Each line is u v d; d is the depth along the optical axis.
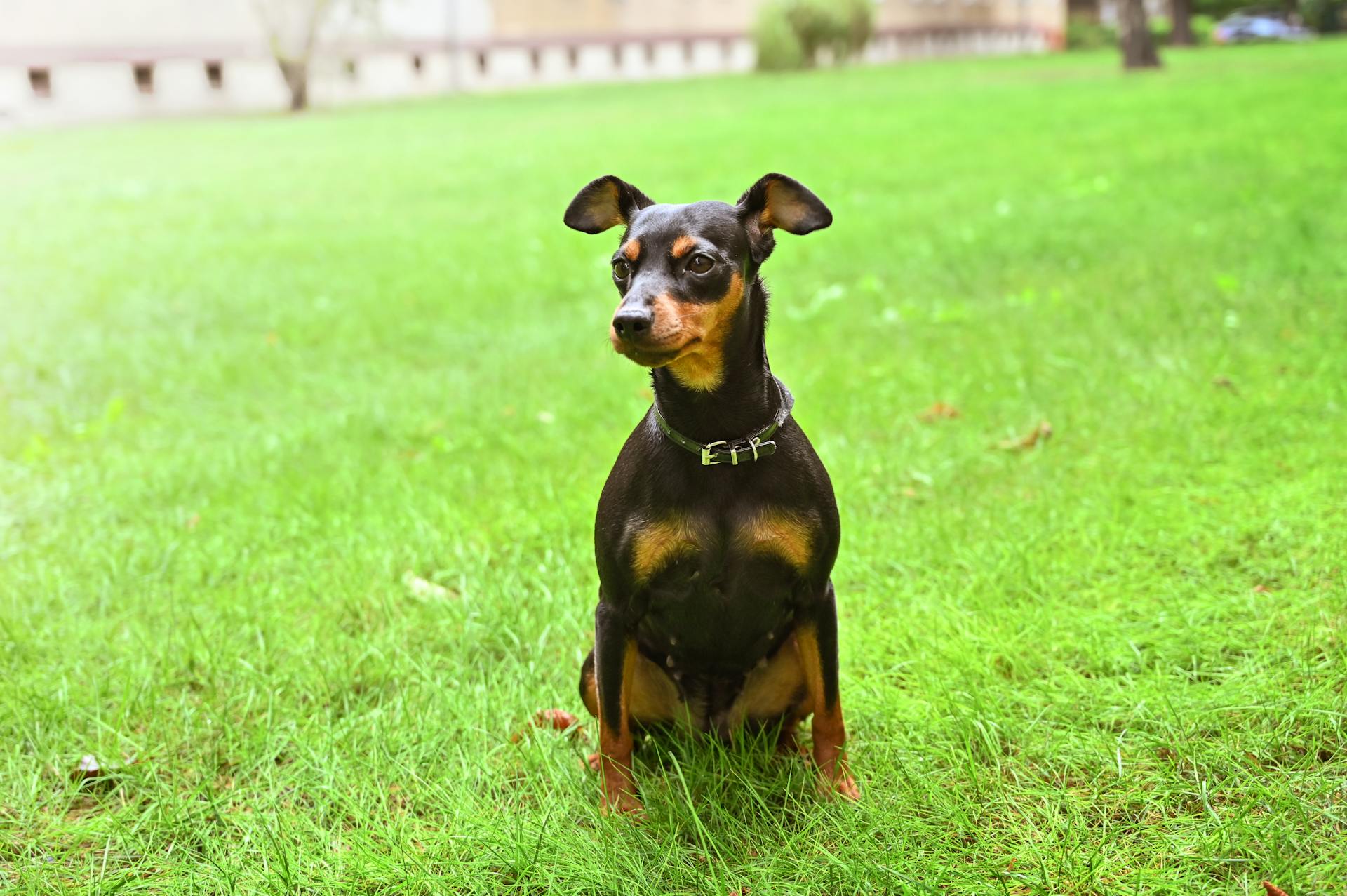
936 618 1.29
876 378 1.97
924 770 1.10
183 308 2.79
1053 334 2.10
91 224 4.07
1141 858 0.99
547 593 1.37
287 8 10.47
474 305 2.67
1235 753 1.06
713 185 4.16
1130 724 1.12
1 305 2.88
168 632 1.36
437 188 4.60
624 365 2.16
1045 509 1.49
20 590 1.47
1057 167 4.10
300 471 1.75
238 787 1.15
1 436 2.00
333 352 2.38
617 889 0.99
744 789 1.09
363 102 10.91
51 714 1.22
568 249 3.21
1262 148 4.02
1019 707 1.17
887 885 0.98
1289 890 0.94
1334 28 15.61
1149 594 1.32
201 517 1.64
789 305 2.53
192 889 1.02
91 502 1.71
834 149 5.02
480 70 12.12
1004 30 18.31
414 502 1.62
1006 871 0.99
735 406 1.03
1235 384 1.78
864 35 13.05
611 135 6.27
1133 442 1.64
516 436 1.83
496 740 1.17
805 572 1.05
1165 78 8.20
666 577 1.05
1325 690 1.12
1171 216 2.99
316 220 3.99
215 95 10.55
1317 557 1.31
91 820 1.09
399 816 1.08
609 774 1.08
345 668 1.28
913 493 1.58
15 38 9.48
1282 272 2.33
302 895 1.01
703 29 14.19
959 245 2.90
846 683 1.22
